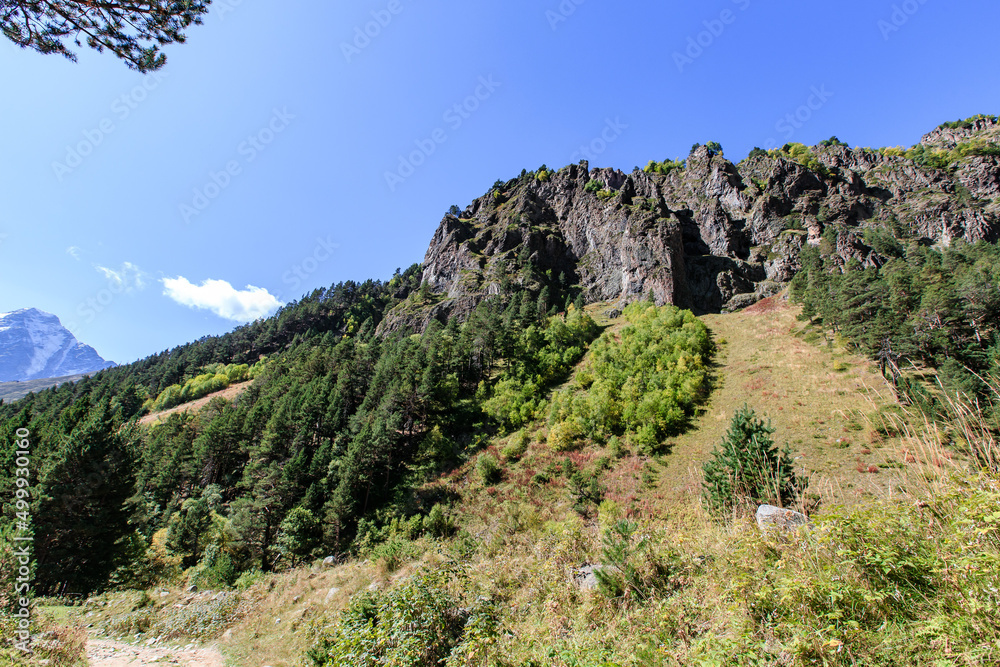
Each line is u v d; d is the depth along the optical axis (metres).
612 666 4.13
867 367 33.19
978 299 30.75
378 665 5.77
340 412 50.03
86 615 15.12
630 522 7.33
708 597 5.05
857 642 3.00
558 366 52.34
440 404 48.12
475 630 5.48
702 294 71.56
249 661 11.48
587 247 98.06
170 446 48.34
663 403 35.66
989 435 4.25
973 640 2.68
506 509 28.45
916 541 3.77
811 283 55.66
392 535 26.17
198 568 26.23
